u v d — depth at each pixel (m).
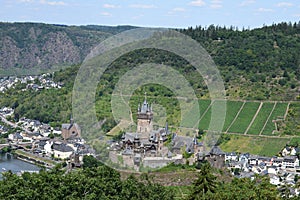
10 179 103.56
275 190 121.44
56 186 99.56
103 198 99.38
